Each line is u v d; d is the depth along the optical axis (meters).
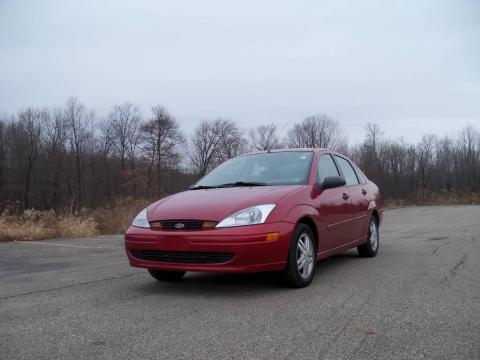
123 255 8.51
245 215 4.56
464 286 4.99
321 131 61.31
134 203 17.09
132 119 66.62
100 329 3.70
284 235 4.64
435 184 63.41
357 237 6.63
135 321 3.90
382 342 3.30
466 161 63.56
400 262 6.69
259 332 3.54
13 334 3.62
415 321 3.77
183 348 3.24
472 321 3.75
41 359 3.09
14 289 5.38
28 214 13.79
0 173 52.84
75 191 55.59
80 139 58.53
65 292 5.12
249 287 5.09
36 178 53.84
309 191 5.34
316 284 5.19
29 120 54.91
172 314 4.08
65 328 3.75
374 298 4.52
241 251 4.42
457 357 3.01
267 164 6.00
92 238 12.50
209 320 3.87
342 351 3.14
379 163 58.41
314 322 3.77
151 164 66.62
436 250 7.93
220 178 6.03
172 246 4.62
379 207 7.59
